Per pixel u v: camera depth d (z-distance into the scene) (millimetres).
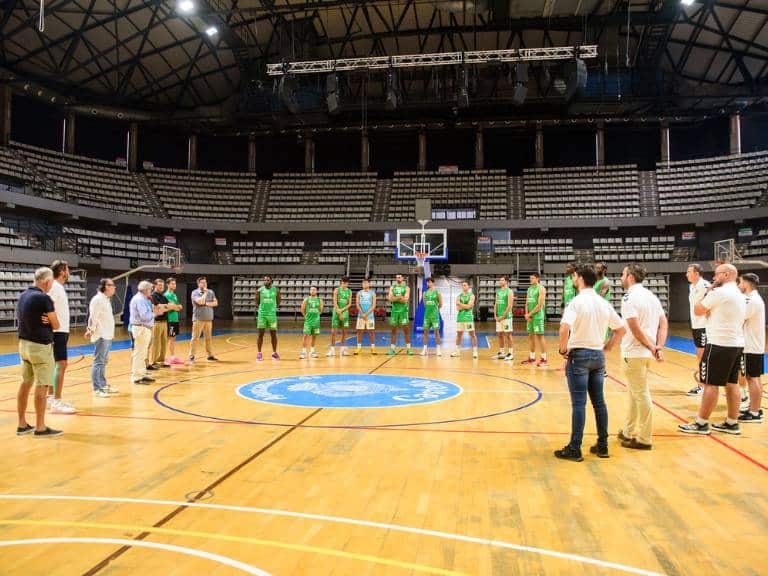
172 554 2424
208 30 19438
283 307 24703
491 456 4055
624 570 2293
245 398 6309
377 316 24219
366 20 21625
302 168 29859
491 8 19109
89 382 7465
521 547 2520
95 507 2998
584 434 4766
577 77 17625
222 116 23453
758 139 25672
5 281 17172
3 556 2398
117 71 22391
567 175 26250
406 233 18641
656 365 9656
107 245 22391
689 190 24219
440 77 24422
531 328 9648
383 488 3340
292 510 2967
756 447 4320
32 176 21266
